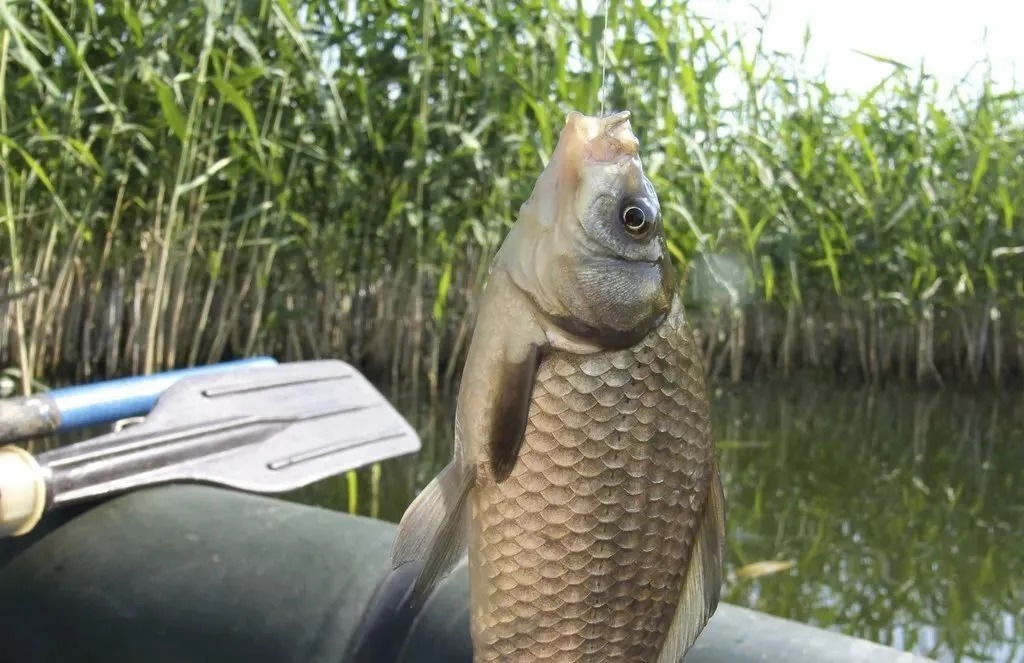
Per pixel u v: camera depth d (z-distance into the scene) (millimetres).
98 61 1360
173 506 494
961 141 2016
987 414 1879
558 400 298
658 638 301
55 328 1672
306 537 448
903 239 2115
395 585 406
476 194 1663
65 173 1368
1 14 961
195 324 1812
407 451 712
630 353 296
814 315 2424
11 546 486
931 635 788
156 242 1528
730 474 1326
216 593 425
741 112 1782
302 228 1753
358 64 1509
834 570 933
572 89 1408
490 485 303
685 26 1469
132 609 431
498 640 303
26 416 523
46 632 446
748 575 914
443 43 1475
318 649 397
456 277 1913
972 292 2178
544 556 298
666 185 1502
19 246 1452
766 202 1899
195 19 1271
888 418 1810
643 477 297
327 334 1846
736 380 2223
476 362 309
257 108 1505
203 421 593
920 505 1170
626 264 298
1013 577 912
